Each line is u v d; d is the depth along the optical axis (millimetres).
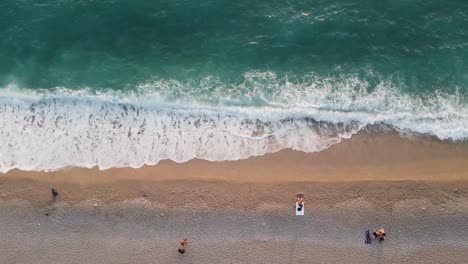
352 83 51531
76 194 46125
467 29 53781
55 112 50469
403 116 49812
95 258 43750
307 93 51188
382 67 52125
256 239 44281
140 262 43719
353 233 44344
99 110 50656
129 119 50250
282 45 53469
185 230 44719
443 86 51281
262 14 54906
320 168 47344
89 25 54531
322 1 55562
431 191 45656
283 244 44094
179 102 51000
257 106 50719
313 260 43594
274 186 46281
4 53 53188
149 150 48656
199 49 53531
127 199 45844
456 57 52500
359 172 47000
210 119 50250
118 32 54312
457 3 54969
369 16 54500
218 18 54844
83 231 44688
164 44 53812
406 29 53812
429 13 54531
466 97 50781
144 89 51656
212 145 48906
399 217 44688
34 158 48094
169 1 55625
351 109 50312
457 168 47094
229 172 47281
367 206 45125
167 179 46781
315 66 52406
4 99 50969
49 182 46750
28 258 43719
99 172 47344
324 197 45594
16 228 44750
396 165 47406
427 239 44031
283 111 50281
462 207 44875
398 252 43688
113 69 52688
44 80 52094
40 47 53531
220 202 45594
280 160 48000
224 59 53000
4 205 45562
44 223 44938
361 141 48844
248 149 48656
